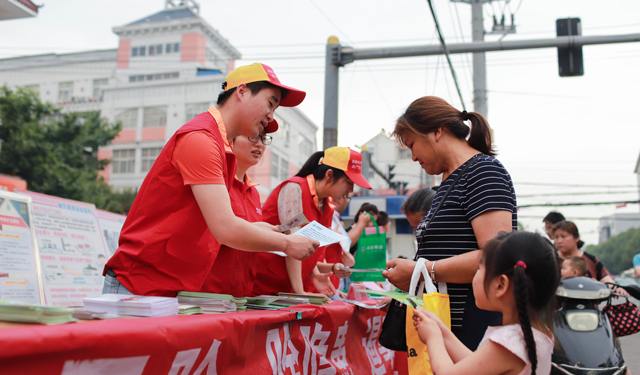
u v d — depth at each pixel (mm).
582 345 2969
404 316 2166
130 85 34156
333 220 4102
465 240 2010
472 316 1996
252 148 2623
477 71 12156
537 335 1561
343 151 3156
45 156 21875
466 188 2014
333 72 8117
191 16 38969
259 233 1802
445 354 1673
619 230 91438
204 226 1875
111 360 1110
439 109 2160
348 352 2713
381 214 5191
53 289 3379
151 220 1859
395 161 30047
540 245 1586
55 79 38000
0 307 1119
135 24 37062
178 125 33156
